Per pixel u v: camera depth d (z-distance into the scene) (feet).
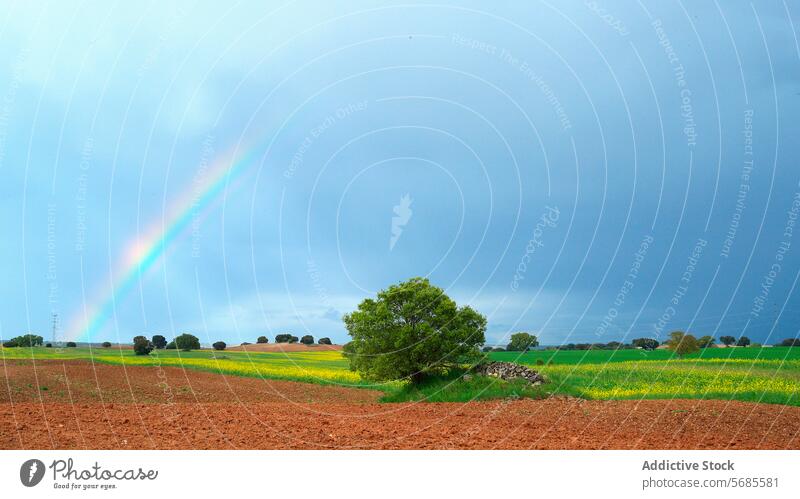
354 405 65.31
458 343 76.84
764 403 60.75
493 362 79.51
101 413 45.73
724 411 53.42
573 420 50.26
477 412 56.13
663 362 127.65
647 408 55.88
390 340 78.13
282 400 79.15
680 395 71.10
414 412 57.11
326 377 114.73
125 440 36.47
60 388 79.15
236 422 43.80
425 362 77.82
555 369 112.47
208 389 88.74
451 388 72.59
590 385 82.23
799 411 54.03
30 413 44.52
